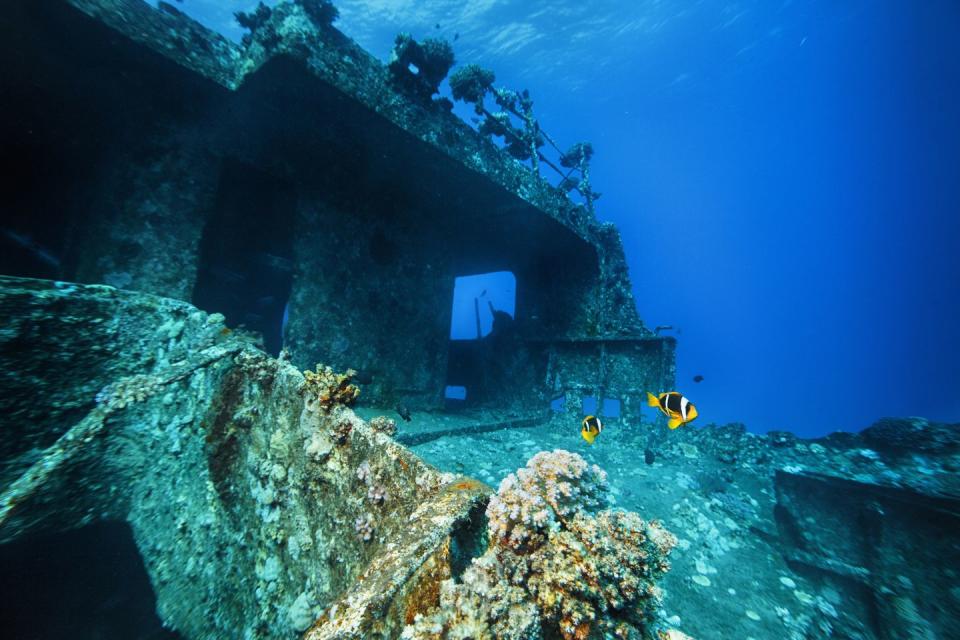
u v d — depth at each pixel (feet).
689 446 21.47
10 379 7.67
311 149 17.85
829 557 11.59
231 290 22.22
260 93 13.88
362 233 20.98
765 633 9.55
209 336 9.60
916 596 9.75
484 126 21.90
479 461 16.48
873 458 14.24
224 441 8.92
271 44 12.14
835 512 12.20
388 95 14.70
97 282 13.00
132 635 9.51
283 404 8.45
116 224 13.43
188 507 9.25
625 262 30.58
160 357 9.25
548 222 23.49
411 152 17.01
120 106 14.17
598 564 4.82
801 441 19.49
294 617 7.44
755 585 11.23
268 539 8.23
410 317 23.36
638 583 4.86
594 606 4.60
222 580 8.83
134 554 10.02
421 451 16.65
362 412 19.13
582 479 6.08
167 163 14.48
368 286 21.18
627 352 26.11
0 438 7.85
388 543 5.04
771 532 13.85
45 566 8.87
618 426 24.99
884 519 10.96
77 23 11.15
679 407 9.83
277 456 8.32
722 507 15.37
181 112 14.88
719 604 10.39
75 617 9.35
